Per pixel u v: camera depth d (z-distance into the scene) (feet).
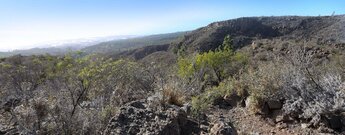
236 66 50.98
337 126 17.10
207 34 235.40
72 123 14.30
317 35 218.79
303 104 19.02
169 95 17.37
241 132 16.69
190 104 17.19
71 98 19.75
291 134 17.57
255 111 21.27
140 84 28.37
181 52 102.32
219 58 50.75
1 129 14.62
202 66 41.39
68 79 23.24
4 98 22.20
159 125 12.90
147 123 13.04
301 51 23.27
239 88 24.45
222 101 24.90
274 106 20.56
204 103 18.01
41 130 13.98
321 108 17.63
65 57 26.04
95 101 19.54
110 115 15.57
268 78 21.74
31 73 28.02
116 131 12.44
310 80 20.38
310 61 23.15
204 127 14.24
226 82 28.89
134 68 29.76
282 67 22.76
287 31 252.21
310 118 18.45
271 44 131.23
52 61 28.40
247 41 215.72
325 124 17.44
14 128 14.69
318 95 18.92
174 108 15.19
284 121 19.35
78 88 22.50
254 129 18.70
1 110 19.16
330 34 206.39
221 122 14.19
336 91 18.70
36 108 14.33
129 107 13.84
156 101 15.39
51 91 22.15
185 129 14.10
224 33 237.45
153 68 31.27
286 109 19.42
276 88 21.09
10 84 26.71
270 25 263.70
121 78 27.27
